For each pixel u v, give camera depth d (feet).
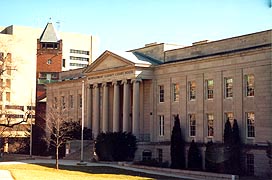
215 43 215.92
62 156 277.44
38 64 401.70
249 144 184.03
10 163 215.51
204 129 210.18
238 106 193.06
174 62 229.45
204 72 212.02
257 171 178.19
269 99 179.42
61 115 290.97
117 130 252.83
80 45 627.87
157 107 238.07
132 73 240.53
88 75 282.77
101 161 231.50
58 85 333.01
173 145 213.05
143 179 156.46
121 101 262.47
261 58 183.73
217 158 183.93
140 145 232.73
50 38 407.44
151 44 255.09
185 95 221.87
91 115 283.59
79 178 144.97
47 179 134.00
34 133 330.13
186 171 181.57
